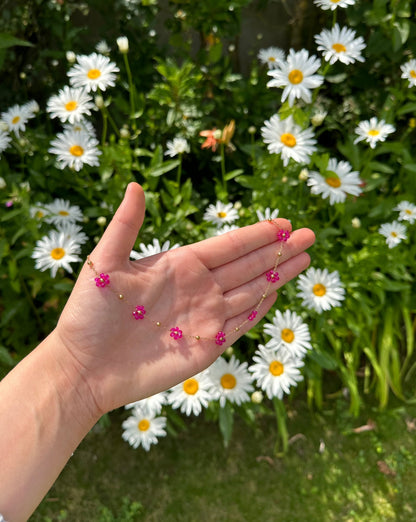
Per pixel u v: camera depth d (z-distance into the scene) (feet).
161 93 1.48
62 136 1.27
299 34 1.89
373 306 1.56
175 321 0.87
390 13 1.44
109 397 0.81
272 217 1.20
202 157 1.69
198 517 1.38
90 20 1.89
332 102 1.76
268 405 1.58
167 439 1.52
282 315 1.32
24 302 1.44
